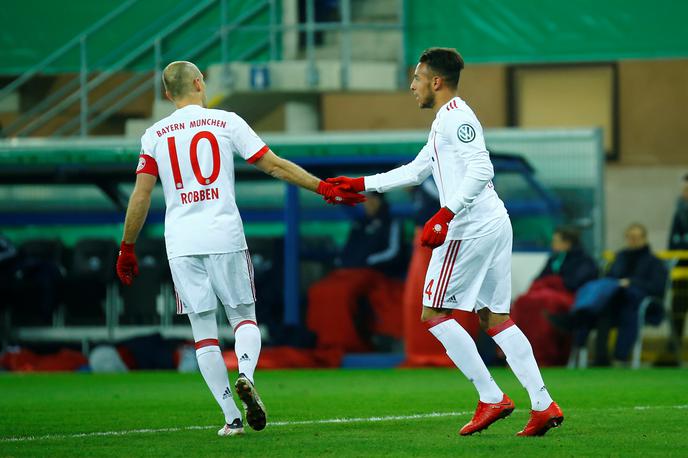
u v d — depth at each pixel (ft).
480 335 158.81
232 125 72.59
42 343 176.76
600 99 249.34
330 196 74.23
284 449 65.92
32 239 182.29
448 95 71.41
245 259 71.97
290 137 166.61
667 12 166.20
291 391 115.65
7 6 181.37
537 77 250.57
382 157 164.55
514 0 168.96
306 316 176.96
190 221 71.31
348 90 176.24
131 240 73.05
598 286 151.74
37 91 194.59
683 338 168.35
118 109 185.16
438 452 64.08
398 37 177.58
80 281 175.22
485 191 70.74
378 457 62.28
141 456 64.13
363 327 167.63
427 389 117.60
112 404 102.58
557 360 155.63
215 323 72.84
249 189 187.93
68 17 181.57
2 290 172.55
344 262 168.45
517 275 168.14
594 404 97.40
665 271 154.81
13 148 169.78
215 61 180.65
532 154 169.68
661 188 247.29
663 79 247.70
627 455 62.75
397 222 168.66
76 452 66.39
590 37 167.32
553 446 66.49
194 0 181.57
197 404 101.86
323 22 182.80
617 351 152.46
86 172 179.01
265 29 178.40
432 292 70.90
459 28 170.60
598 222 168.25
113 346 161.79
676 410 91.04
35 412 94.99
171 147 71.67
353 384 126.11
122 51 181.78
